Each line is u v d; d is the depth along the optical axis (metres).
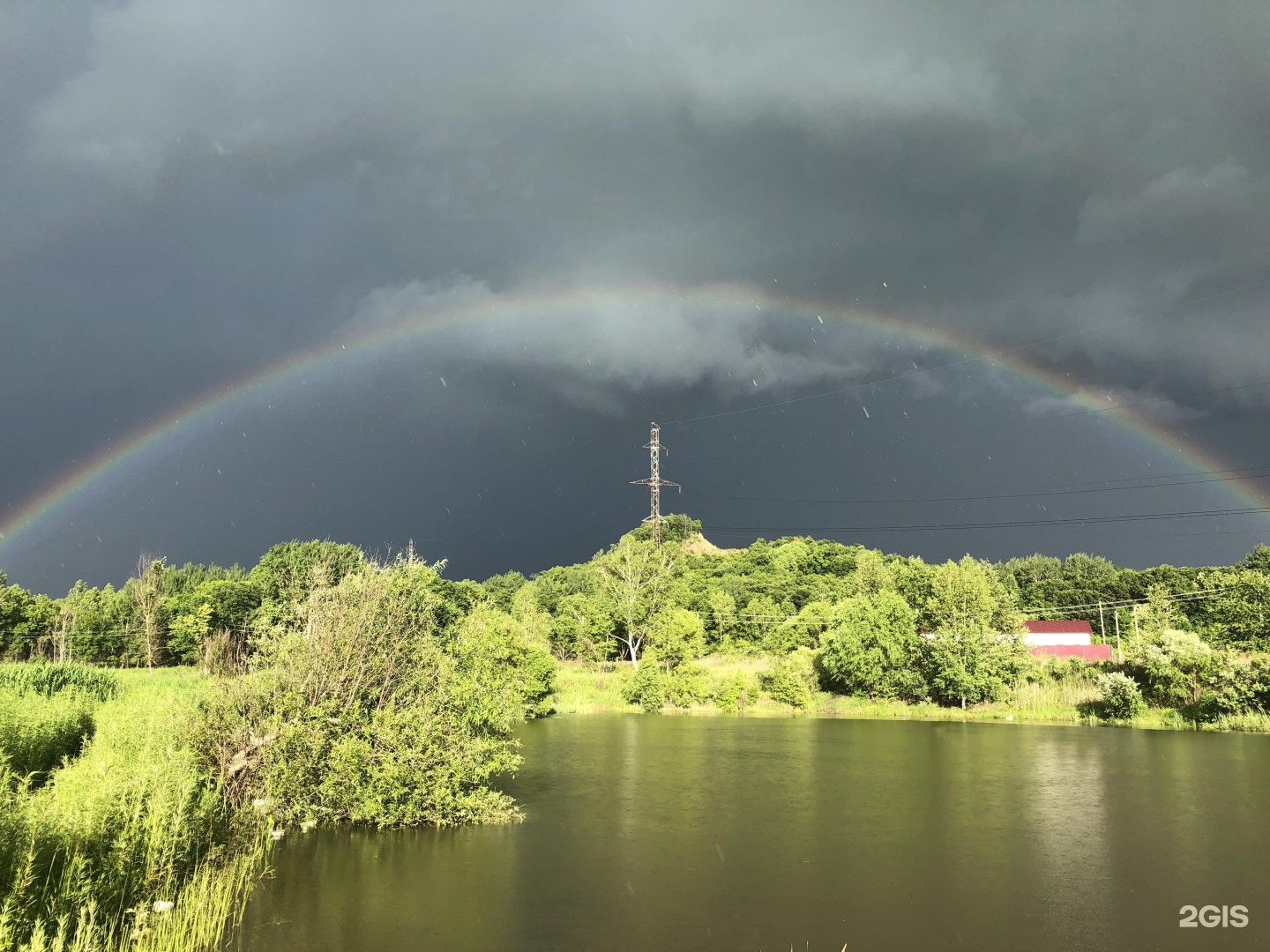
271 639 18.55
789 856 15.73
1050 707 45.88
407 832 17.45
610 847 16.31
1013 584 93.94
